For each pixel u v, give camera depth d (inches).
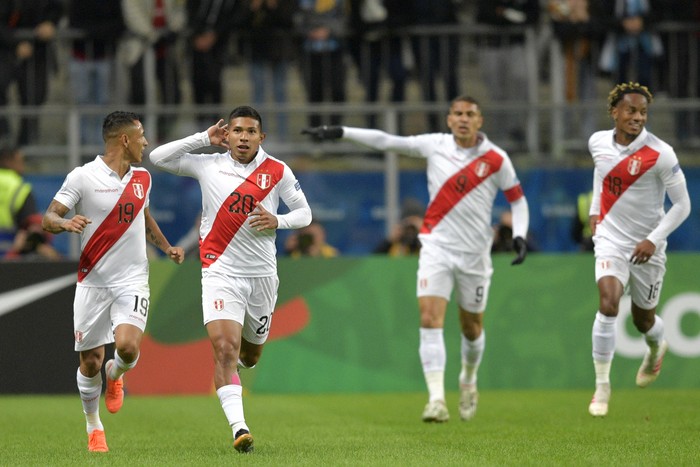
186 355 1726.1
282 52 2087.8
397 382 1747.0
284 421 1323.8
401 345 1750.7
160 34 2075.5
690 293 1761.8
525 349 1759.4
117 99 2105.1
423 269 1310.3
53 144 2015.3
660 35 2134.6
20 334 1694.1
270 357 1738.4
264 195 1034.1
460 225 1307.8
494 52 2128.4
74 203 1008.9
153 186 1979.6
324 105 2043.6
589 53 2148.1
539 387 1758.1
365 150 2032.5
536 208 2050.9
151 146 1998.0
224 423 1317.7
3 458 973.8
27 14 2078.0
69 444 1103.6
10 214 1851.6
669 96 2144.4
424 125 2016.5
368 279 1754.4
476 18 2142.0
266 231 1039.0
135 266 1026.1
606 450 980.6
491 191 1317.7
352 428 1233.4
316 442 1081.4
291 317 1745.8
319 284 1750.7
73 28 2094.0
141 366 1716.3
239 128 1027.9
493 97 2139.5
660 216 1264.8
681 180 1242.0
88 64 2110.0
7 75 2082.9
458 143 1320.1
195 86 2092.8
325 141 2041.1
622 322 1759.4
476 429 1205.7
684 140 2074.3
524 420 1302.9
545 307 1765.5
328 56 2073.1
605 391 1288.1
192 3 2079.2
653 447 1001.5
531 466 875.4
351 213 2028.8
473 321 1321.4
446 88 2090.3
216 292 1019.3
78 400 1631.4
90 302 1023.0
